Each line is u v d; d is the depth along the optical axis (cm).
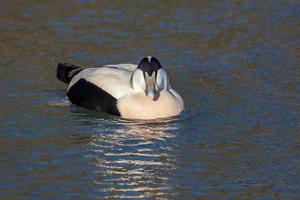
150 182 1342
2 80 1850
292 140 1525
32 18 2272
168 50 2059
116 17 2284
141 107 1650
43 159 1434
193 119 1641
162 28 2211
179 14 2314
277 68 1934
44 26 2217
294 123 1608
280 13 2325
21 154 1455
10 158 1438
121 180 1350
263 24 2245
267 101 1730
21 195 1289
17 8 2345
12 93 1777
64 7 2356
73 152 1466
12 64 1955
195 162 1429
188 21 2264
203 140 1530
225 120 1631
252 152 1473
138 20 2264
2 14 2300
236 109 1689
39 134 1555
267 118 1638
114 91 1683
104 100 1684
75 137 1543
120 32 2178
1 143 1506
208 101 1739
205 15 2309
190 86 1827
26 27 2209
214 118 1644
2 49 2058
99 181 1344
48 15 2295
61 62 1972
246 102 1727
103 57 2006
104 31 2186
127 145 1503
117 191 1306
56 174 1372
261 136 1547
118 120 1644
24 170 1385
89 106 1708
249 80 1859
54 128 1590
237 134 1559
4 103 1717
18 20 2258
